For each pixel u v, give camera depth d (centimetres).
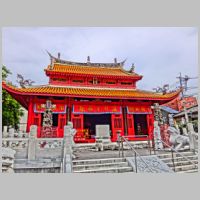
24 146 1295
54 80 2759
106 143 2022
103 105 2672
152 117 2758
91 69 3192
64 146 1200
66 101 2581
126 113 2705
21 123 3734
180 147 1761
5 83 2247
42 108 2481
